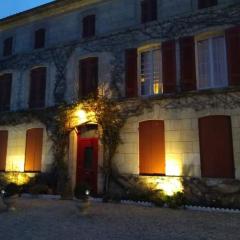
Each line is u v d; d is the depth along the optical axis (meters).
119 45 13.06
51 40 15.06
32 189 12.84
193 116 10.90
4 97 16.09
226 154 10.19
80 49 14.02
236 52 10.54
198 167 10.53
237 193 9.74
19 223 7.69
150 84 12.39
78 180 13.27
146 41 12.42
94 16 14.04
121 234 6.60
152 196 10.79
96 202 11.29
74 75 13.93
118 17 13.35
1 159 15.28
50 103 14.42
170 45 11.81
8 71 16.12
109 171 12.02
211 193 10.13
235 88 10.30
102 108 12.59
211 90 10.63
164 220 8.02
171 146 11.12
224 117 10.41
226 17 10.92
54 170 13.51
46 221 7.91
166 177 10.98
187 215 8.73
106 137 12.29
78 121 13.22
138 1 13.01
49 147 13.90
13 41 16.36
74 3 14.48
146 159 11.57
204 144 10.59
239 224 7.55
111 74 12.98
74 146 13.47
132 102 12.16
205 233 6.66
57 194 12.80
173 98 11.36
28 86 15.36
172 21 12.00
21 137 14.86
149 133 11.67
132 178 11.65
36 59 15.31
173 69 11.61
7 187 9.75
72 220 8.02
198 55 11.57
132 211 9.34
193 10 11.67
